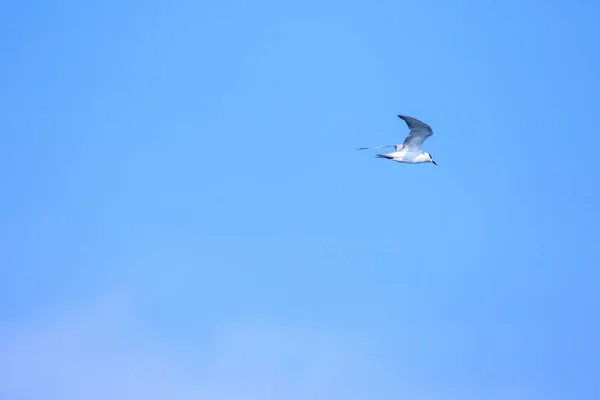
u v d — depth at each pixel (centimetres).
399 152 6956
